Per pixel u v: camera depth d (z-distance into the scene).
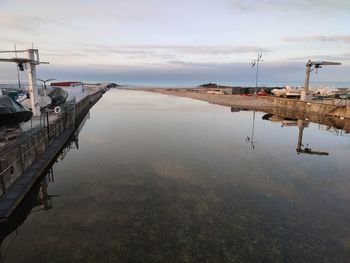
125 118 33.91
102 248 7.54
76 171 13.82
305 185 12.23
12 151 10.81
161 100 65.25
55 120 18.36
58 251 7.41
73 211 9.65
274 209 9.94
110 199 10.63
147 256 7.23
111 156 16.55
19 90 26.84
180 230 8.48
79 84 57.66
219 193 11.25
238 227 8.71
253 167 14.71
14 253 7.35
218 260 7.13
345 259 7.24
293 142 20.97
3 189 9.64
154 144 19.86
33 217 9.25
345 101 33.00
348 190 11.72
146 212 9.59
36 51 18.94
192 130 25.78
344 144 20.41
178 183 12.29
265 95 52.94
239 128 26.97
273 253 7.45
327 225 8.90
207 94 69.12
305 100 36.75
